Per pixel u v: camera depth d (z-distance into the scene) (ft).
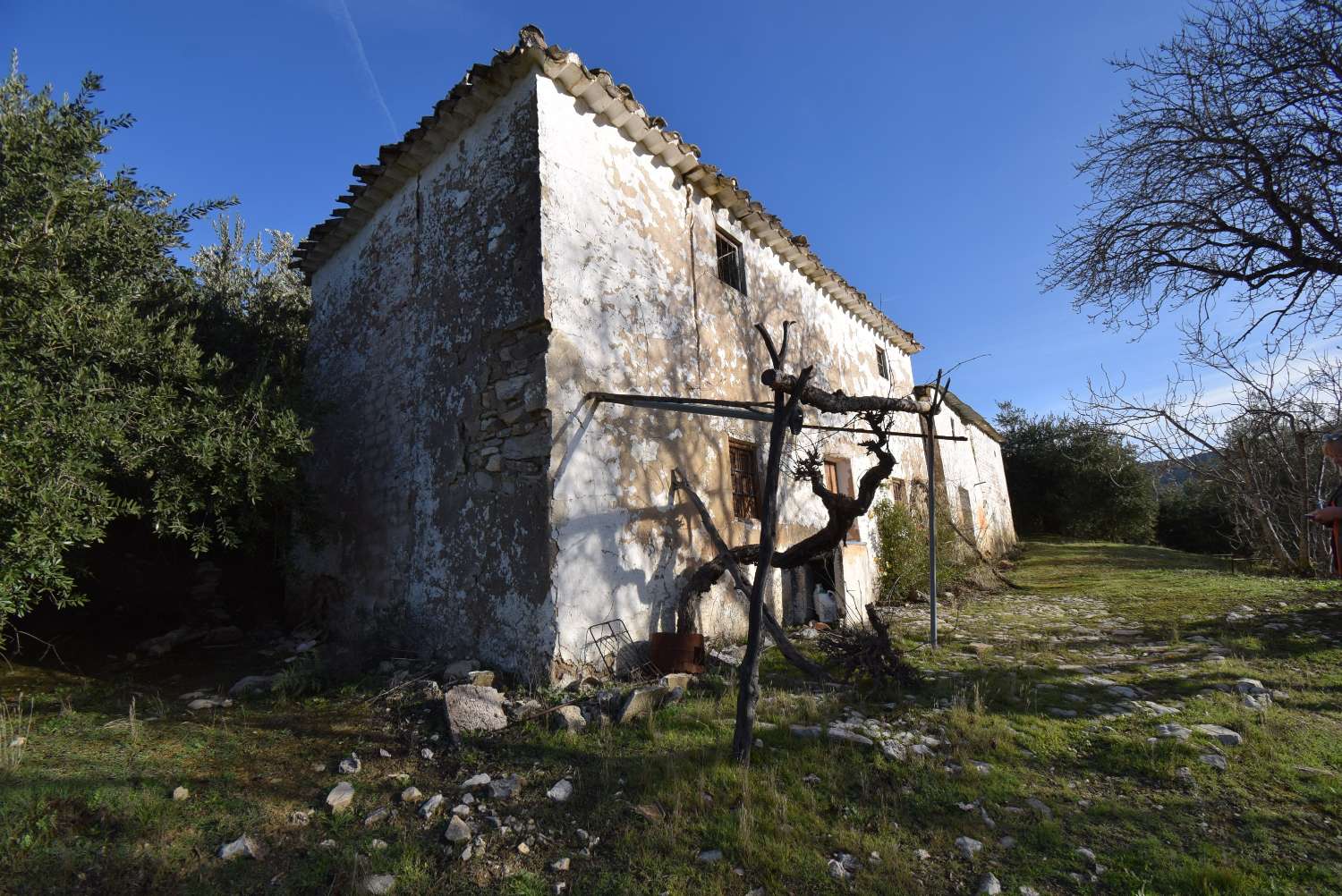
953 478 50.03
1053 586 37.63
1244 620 23.79
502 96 20.12
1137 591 32.78
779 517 26.76
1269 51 23.25
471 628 18.89
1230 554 64.75
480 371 19.74
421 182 23.39
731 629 22.63
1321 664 18.43
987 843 10.12
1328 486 37.27
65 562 19.03
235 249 41.65
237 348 28.84
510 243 19.15
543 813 10.91
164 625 25.12
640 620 19.15
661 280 22.38
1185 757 12.81
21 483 13.44
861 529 32.68
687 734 13.75
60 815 10.27
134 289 19.45
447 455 20.58
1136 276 27.81
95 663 20.56
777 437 13.61
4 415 13.30
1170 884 9.11
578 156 19.89
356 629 23.50
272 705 16.26
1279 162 23.36
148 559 27.73
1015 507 88.12
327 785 11.82
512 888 9.10
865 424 35.55
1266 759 12.71
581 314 18.97
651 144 22.38
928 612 29.73
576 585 17.47
